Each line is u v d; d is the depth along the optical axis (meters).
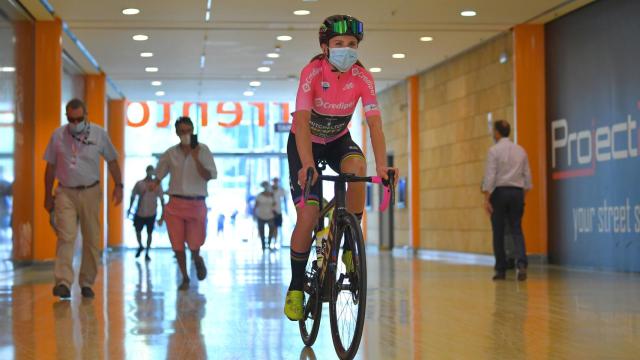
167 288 10.30
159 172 10.32
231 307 7.86
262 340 5.64
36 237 15.77
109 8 15.33
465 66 19.30
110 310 7.66
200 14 15.78
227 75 23.25
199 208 10.28
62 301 8.62
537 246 16.03
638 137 13.06
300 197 4.82
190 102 30.77
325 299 4.89
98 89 22.83
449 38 17.70
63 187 8.80
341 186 4.62
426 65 21.00
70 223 8.79
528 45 16.20
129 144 30.84
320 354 5.01
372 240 26.95
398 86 23.81
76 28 16.94
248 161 32.56
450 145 20.22
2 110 13.34
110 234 27.69
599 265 14.20
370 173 27.62
